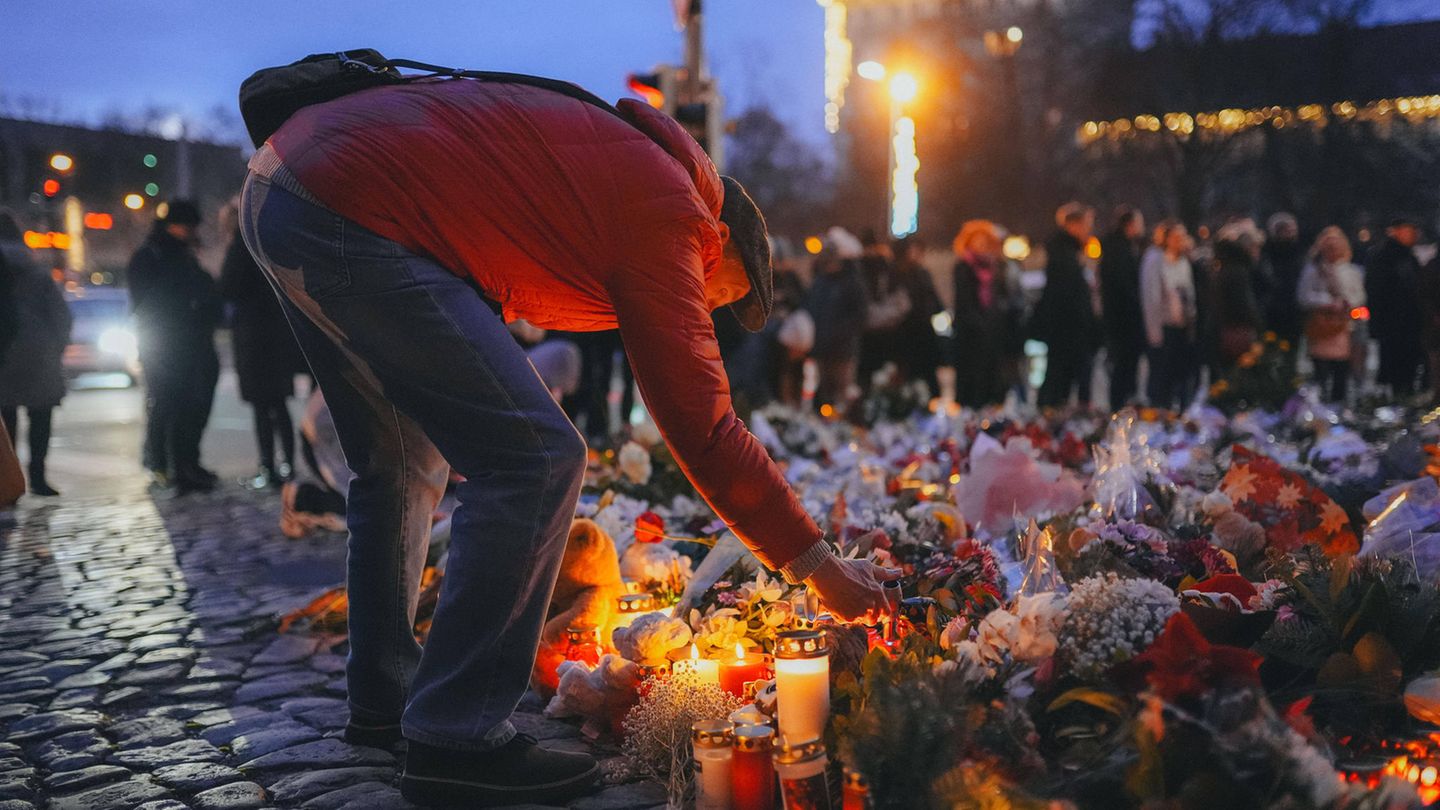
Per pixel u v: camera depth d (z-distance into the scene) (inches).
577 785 107.0
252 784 114.2
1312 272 487.5
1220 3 1494.8
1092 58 1624.0
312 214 98.8
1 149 2068.2
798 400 467.2
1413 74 1451.8
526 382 101.4
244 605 200.8
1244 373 401.1
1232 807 76.9
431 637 104.7
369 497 120.2
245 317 355.3
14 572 235.9
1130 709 85.4
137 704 144.9
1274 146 1492.4
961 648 98.5
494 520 101.4
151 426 378.3
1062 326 457.7
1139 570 126.0
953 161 1686.8
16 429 345.7
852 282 454.0
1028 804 78.3
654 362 99.7
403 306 98.7
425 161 98.5
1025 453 167.8
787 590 126.6
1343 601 107.0
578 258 100.3
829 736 96.7
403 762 118.7
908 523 160.2
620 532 163.5
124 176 2191.2
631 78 336.5
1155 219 1635.1
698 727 99.5
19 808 109.8
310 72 103.7
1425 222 1429.6
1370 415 341.4
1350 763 91.9
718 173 112.5
